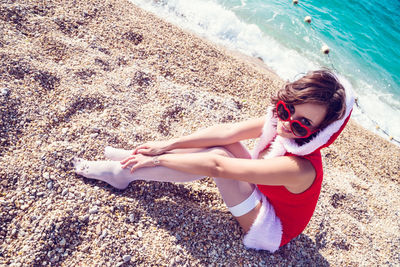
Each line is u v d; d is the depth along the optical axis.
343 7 9.55
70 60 3.30
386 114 6.65
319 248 2.62
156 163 2.18
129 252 2.07
